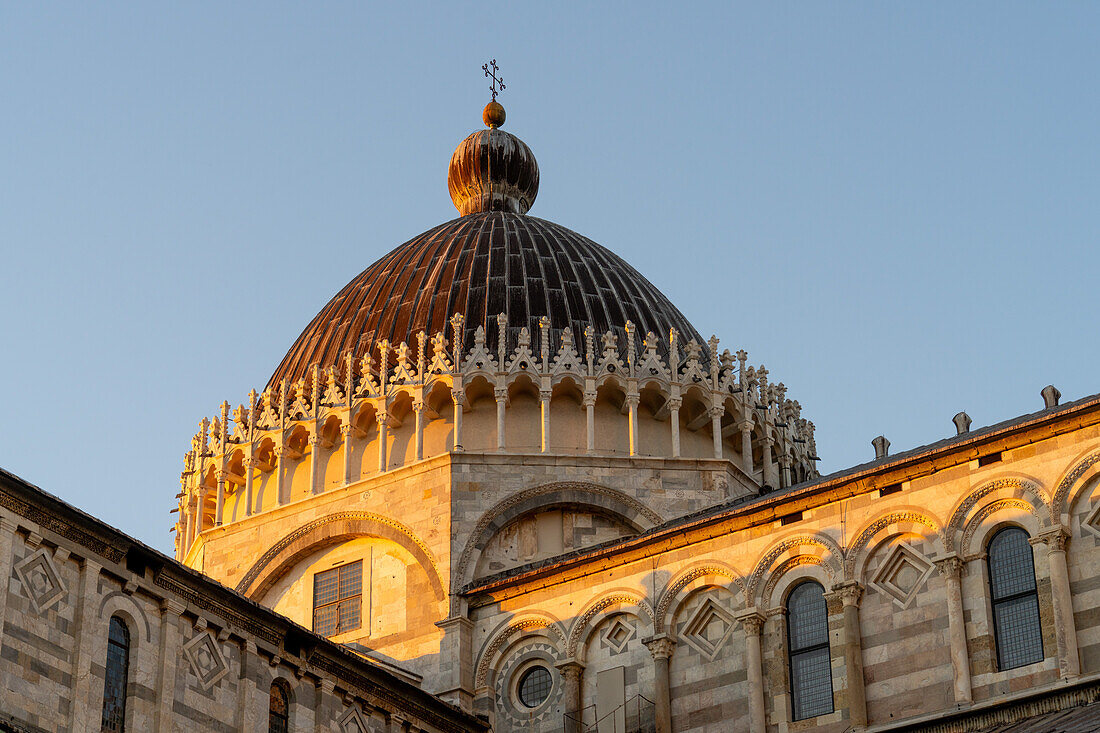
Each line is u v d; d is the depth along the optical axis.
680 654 50.66
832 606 48.00
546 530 58.53
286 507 60.91
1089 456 44.84
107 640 41.16
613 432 60.16
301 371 64.38
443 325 62.41
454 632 55.19
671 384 60.69
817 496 49.06
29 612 39.12
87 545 41.19
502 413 59.44
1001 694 44.25
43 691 38.91
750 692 48.38
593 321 62.84
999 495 46.12
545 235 66.75
